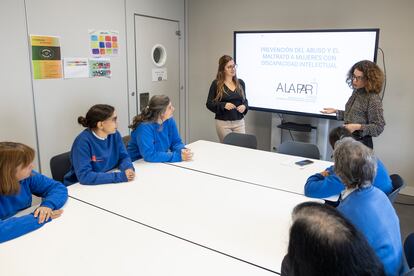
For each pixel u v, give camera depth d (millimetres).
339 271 740
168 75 4801
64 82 3482
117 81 4043
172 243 1517
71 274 1300
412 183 3867
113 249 1465
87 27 3607
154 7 4387
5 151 1675
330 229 764
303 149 3035
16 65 3061
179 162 2680
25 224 1598
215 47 4863
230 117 3922
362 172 1414
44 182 1962
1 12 2891
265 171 2465
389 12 3629
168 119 2945
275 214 1793
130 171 2283
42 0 3176
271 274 1311
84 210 1833
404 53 3641
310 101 4023
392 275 1281
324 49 3816
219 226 1668
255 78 4348
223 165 2604
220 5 4691
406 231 3084
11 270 1322
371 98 3051
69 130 3602
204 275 1300
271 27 4375
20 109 3146
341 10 3887
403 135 3811
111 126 2320
